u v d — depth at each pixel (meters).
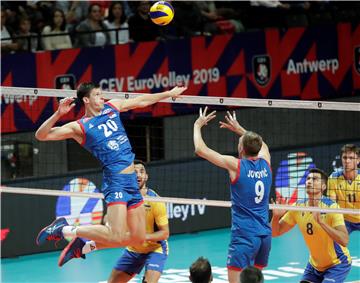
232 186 17.02
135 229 16.69
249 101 18.61
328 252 18.23
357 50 32.56
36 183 26.34
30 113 26.94
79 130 16.31
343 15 33.62
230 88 30.22
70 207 26.84
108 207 16.48
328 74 32.03
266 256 17.31
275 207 18.42
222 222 29.33
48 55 27.11
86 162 29.27
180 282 22.78
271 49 30.92
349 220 21.28
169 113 29.39
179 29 30.55
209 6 32.12
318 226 18.06
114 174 16.36
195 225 28.88
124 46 28.28
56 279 23.88
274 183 28.98
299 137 31.83
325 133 32.19
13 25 28.73
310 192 18.27
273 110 31.30
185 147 30.20
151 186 27.70
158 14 18.22
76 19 30.08
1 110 26.41
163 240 19.20
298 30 31.42
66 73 27.41
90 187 27.05
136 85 28.50
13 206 26.16
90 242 17.33
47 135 16.12
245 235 16.89
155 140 29.88
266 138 31.28
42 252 26.80
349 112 32.44
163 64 28.95
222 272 23.86
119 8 29.94
